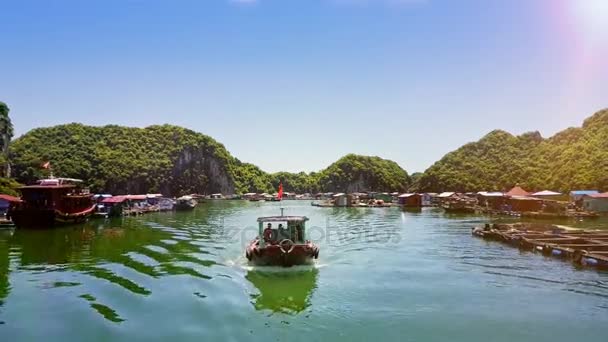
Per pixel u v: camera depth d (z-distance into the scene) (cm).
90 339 1591
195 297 2100
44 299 2081
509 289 2236
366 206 10575
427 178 15188
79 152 16025
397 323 1753
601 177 9125
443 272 2623
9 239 4178
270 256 2650
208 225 5659
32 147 15775
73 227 5288
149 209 8419
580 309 1916
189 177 19738
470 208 7762
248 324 1738
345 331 1670
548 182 11175
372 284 2342
